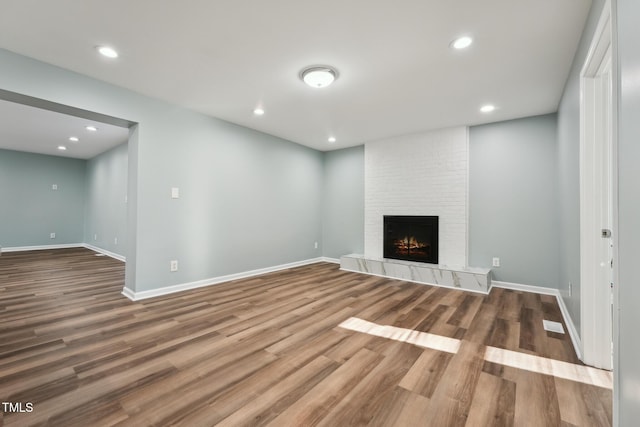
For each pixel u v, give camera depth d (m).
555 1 1.73
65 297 3.30
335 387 1.64
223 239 4.07
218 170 3.99
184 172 3.61
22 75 2.40
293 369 1.83
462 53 2.32
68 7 1.83
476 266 4.10
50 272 4.57
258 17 1.92
